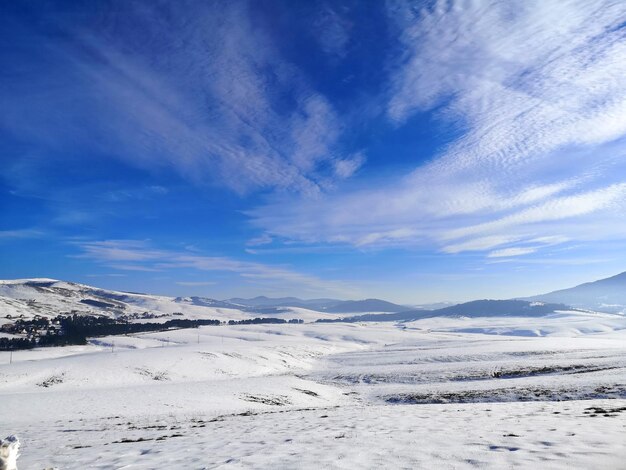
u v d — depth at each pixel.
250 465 9.59
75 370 75.06
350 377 68.50
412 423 15.41
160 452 12.46
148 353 102.38
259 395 42.12
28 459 12.54
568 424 12.17
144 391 43.59
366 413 21.70
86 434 18.95
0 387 62.28
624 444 8.88
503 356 84.25
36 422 27.00
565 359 67.81
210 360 95.81
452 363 75.75
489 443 9.98
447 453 9.21
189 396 39.81
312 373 84.00
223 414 27.97
